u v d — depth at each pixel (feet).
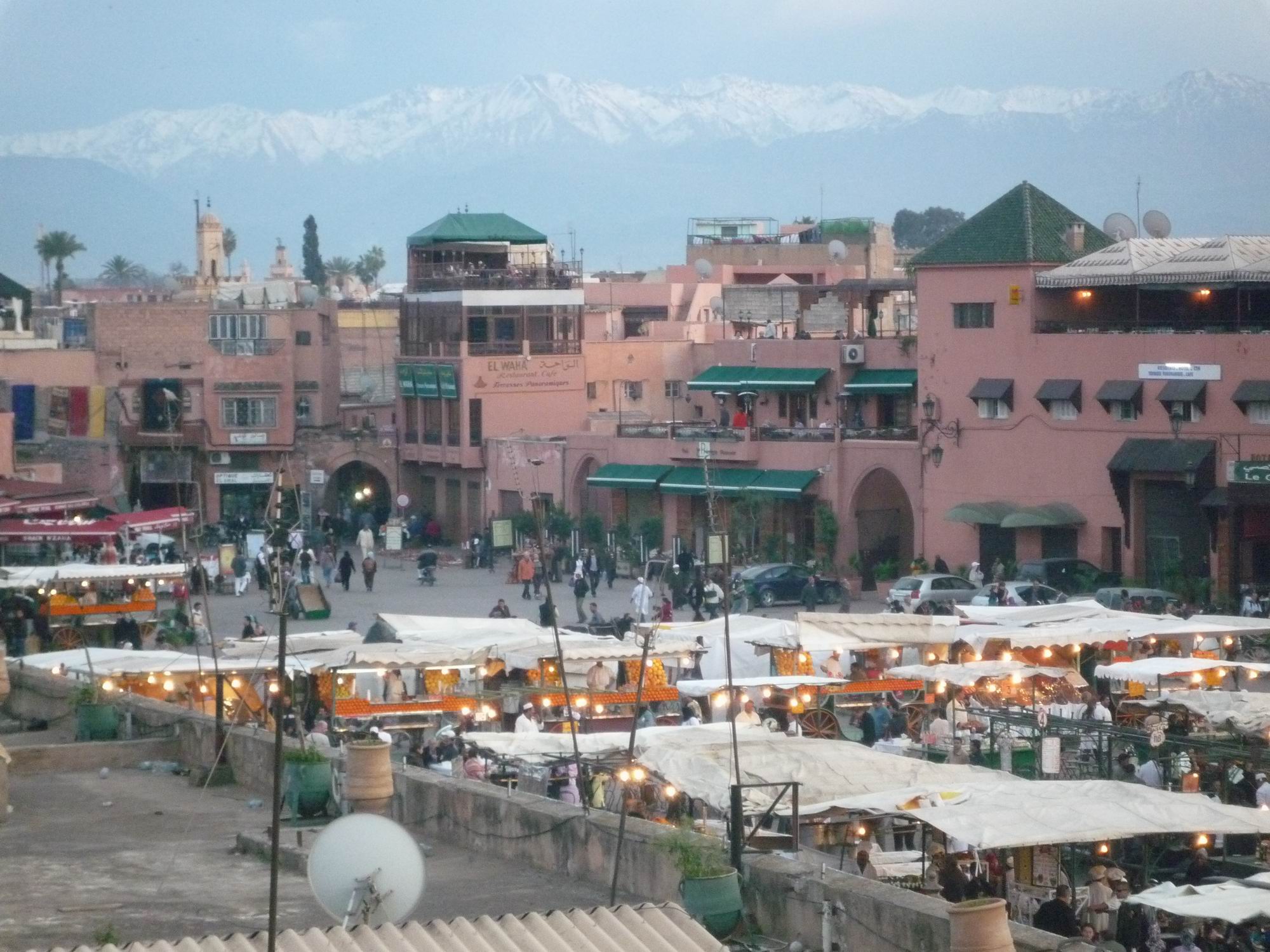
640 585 278.05
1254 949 102.83
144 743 146.82
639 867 97.66
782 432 365.40
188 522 320.09
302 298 498.28
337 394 494.18
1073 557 315.37
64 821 123.24
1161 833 100.58
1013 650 193.77
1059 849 116.37
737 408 399.44
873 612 302.86
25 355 449.48
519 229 471.21
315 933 72.64
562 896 98.94
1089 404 314.35
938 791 107.45
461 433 437.99
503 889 100.78
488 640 182.29
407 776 117.50
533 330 443.73
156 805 128.67
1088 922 108.78
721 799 110.01
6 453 371.97
